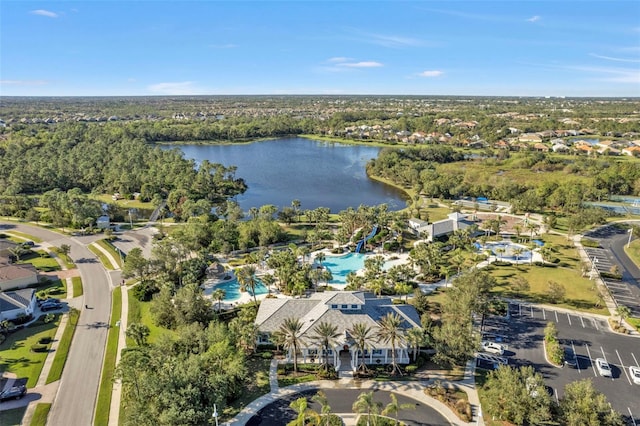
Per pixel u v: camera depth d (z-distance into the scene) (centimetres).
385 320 7744
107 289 11019
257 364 7912
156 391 6141
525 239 14888
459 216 15825
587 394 6103
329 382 7444
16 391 6925
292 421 6456
